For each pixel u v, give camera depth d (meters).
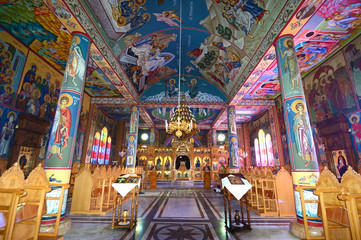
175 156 23.09
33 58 8.88
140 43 9.47
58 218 3.79
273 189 7.05
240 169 12.33
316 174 5.04
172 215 6.57
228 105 13.48
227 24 8.22
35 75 9.05
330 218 4.14
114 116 19.86
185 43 10.55
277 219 6.25
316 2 5.29
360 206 3.55
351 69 7.95
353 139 7.86
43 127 9.61
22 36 7.82
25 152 8.53
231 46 9.30
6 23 7.10
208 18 8.43
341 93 8.45
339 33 7.40
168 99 13.76
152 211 7.14
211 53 10.84
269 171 7.32
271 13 6.55
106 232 4.87
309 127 5.45
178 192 12.34
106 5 6.56
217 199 9.83
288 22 5.88
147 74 12.58
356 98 7.73
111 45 8.26
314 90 10.19
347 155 8.02
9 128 7.72
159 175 22.50
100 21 6.96
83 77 6.14
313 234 4.46
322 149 9.53
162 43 10.21
